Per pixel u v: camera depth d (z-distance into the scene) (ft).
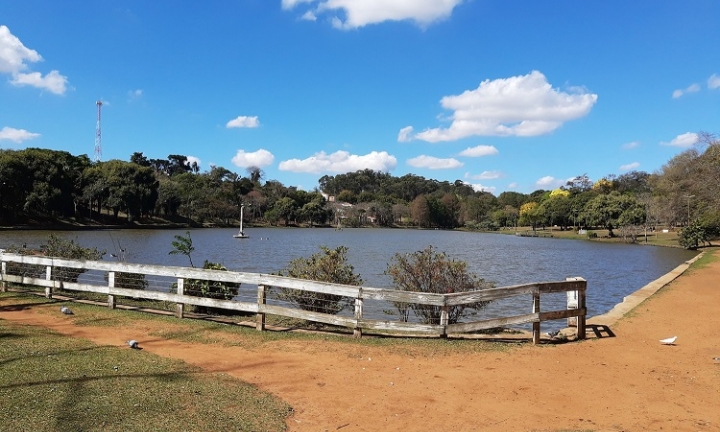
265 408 17.06
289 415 16.76
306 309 34.04
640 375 22.44
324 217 454.81
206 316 33.91
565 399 19.16
